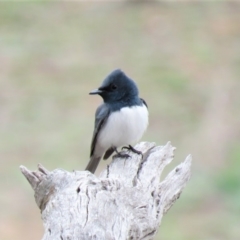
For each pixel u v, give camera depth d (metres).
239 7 26.72
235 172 16.31
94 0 27.84
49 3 27.59
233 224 14.52
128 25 25.73
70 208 6.46
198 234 14.06
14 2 27.34
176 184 7.63
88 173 7.13
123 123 9.55
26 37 24.84
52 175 7.12
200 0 27.12
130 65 22.75
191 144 17.86
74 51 23.78
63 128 18.91
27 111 19.91
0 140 18.39
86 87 21.20
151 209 6.89
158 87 21.17
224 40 24.39
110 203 6.56
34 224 14.80
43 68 22.55
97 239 6.08
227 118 19.23
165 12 26.52
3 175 16.69
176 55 23.39
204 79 21.66
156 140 18.14
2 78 21.89
